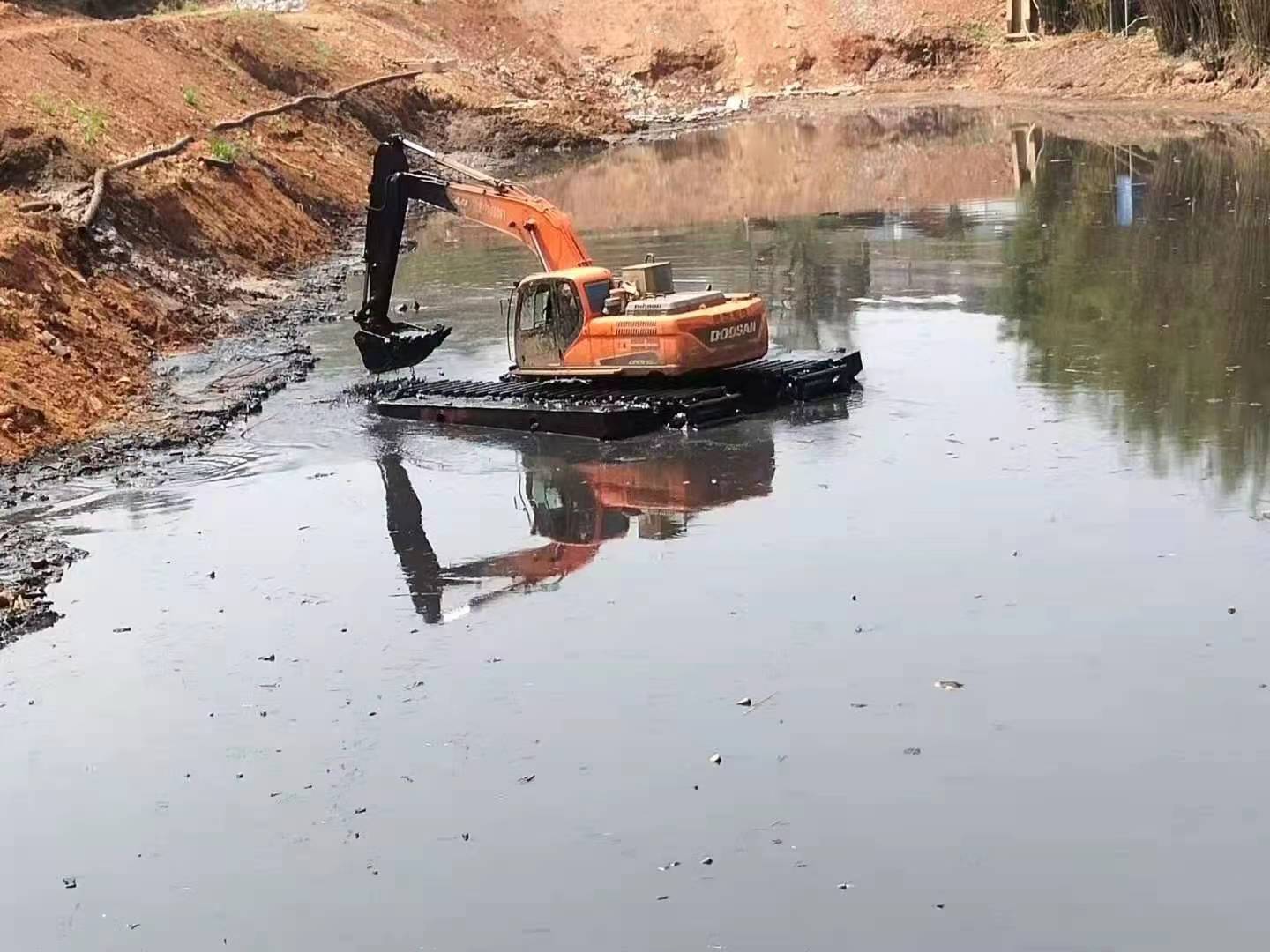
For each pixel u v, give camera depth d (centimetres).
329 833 1184
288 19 6194
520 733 1312
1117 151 4716
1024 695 1314
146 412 2342
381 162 2428
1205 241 3225
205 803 1239
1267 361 2275
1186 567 1550
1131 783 1173
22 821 1233
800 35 7550
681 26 7669
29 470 2073
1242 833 1102
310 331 2891
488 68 6925
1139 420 2036
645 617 1525
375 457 2125
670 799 1194
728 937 1026
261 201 3675
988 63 7169
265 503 1947
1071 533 1656
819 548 1667
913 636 1439
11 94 3209
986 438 2005
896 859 1098
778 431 2112
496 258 3681
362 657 1482
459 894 1095
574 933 1041
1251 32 5722
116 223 2952
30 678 1476
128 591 1675
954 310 2778
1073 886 1055
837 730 1278
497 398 2273
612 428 2103
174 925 1088
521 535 1788
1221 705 1277
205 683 1445
